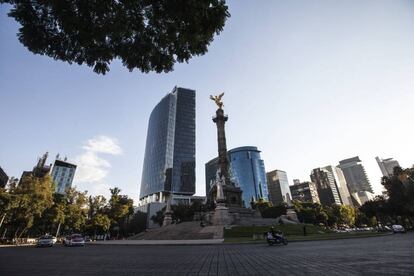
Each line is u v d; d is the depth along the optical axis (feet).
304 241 95.96
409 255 38.29
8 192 175.94
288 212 211.00
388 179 237.04
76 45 26.32
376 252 44.62
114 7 24.02
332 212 361.10
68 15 23.38
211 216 187.83
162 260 45.57
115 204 289.33
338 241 87.97
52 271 33.30
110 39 26.55
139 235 190.60
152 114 654.12
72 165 613.52
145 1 24.02
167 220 229.86
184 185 516.73
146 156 606.14
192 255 54.08
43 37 25.09
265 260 40.04
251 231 136.15
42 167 440.45
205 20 25.20
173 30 26.27
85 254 65.31
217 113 264.31
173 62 29.17
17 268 36.70
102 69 28.14
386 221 392.27
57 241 214.90
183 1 23.18
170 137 554.46
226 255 51.55
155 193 512.22
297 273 26.61
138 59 27.99
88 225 265.13
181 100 618.44
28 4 23.72
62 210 223.71
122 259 49.26
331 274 24.89
